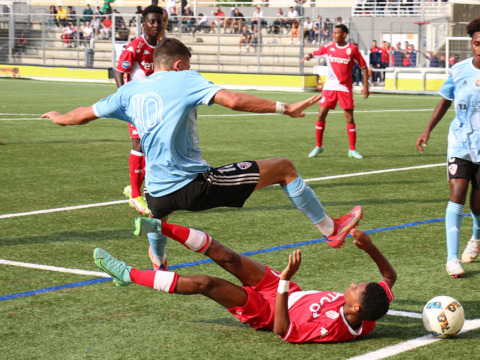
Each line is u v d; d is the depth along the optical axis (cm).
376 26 3991
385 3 3934
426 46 3784
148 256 684
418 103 2733
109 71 3641
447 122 2048
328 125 1944
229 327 502
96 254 465
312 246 722
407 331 493
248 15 4459
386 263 509
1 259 666
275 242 737
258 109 473
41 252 692
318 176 1140
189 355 451
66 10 4762
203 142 1534
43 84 3416
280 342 473
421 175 1158
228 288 470
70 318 518
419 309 538
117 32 3772
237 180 497
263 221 833
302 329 461
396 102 2778
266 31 3672
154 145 490
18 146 1429
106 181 1076
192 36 3778
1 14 4016
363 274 625
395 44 3956
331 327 461
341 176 1140
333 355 450
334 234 539
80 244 723
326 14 4225
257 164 506
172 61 507
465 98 618
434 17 3828
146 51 914
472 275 627
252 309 478
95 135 1636
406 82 3344
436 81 3269
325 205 925
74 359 444
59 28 4059
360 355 449
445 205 929
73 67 3747
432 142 1598
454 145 632
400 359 443
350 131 1339
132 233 772
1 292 573
